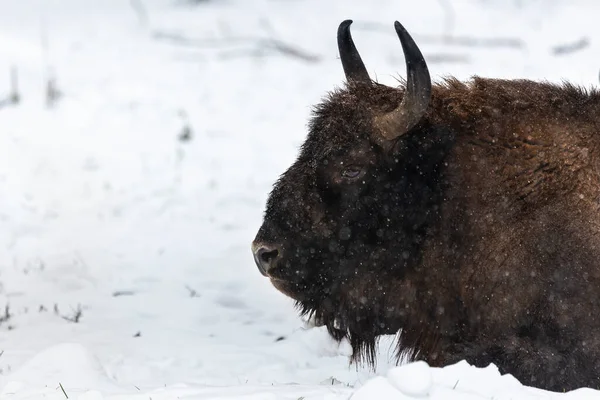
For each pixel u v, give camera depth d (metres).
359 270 21.84
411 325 22.11
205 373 24.11
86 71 69.94
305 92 66.69
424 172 21.27
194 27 84.56
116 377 23.31
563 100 21.66
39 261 36.50
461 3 87.44
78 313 29.59
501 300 20.41
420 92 20.23
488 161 21.05
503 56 70.94
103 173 49.19
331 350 26.47
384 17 85.25
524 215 20.50
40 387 20.19
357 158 21.34
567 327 19.70
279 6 90.94
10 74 67.31
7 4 90.88
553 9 84.00
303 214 21.52
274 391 19.38
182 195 45.94
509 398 16.88
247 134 57.28
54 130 56.25
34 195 45.59
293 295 22.19
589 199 20.31
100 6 91.62
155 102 63.16
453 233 21.11
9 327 28.41
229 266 36.28
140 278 34.56
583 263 19.86
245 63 74.00
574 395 17.34
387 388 16.53
